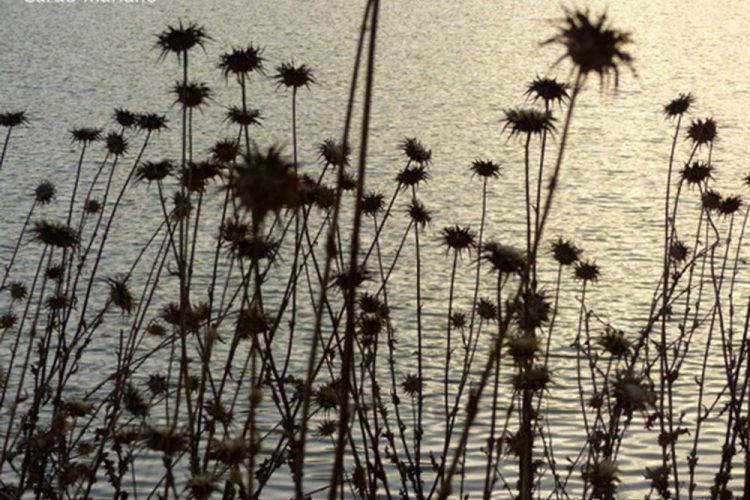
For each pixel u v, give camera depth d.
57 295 7.93
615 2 80.94
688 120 39.41
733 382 7.27
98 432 6.65
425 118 39.09
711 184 29.05
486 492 5.18
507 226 24.73
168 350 15.37
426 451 12.01
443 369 15.38
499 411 13.36
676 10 77.81
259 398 3.73
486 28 65.50
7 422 11.18
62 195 26.27
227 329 16.05
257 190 3.05
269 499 10.66
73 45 54.47
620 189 28.88
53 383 13.70
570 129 37.09
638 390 5.07
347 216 24.58
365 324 6.86
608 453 6.22
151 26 61.84
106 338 16.00
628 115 40.25
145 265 20.42
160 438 5.02
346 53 54.22
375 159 31.75
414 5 75.50
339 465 3.46
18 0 71.62
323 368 14.68
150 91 42.47
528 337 4.60
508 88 45.72
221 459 4.91
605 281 20.33
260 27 62.47
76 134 8.32
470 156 32.69
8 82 43.88
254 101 40.78
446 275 20.50
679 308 18.34
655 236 24.06
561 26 3.36
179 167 6.46
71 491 8.65
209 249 21.27
